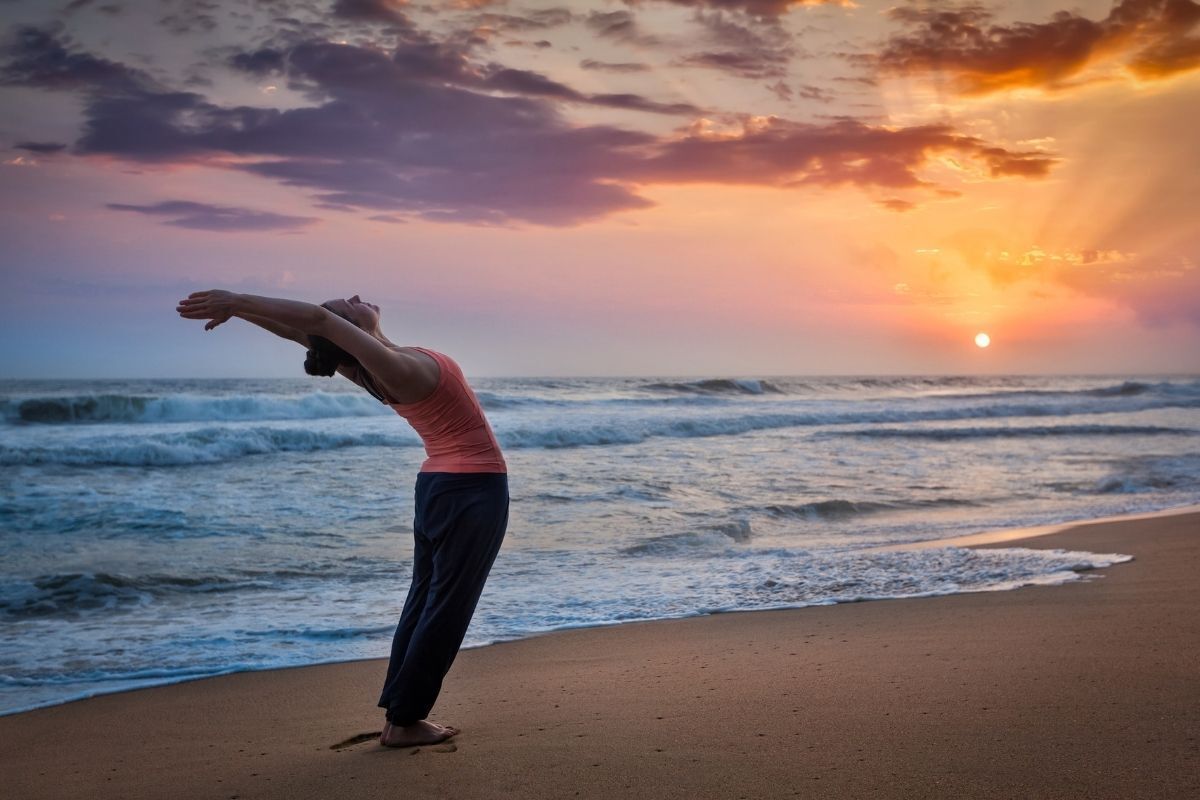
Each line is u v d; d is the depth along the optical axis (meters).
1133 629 4.46
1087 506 11.62
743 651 4.57
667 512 10.82
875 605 5.70
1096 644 4.15
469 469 3.10
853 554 7.91
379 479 13.36
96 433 18.44
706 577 7.03
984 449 19.70
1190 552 7.31
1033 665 3.80
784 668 4.10
